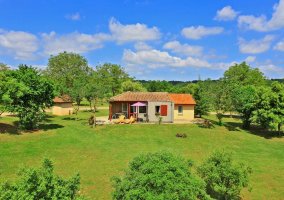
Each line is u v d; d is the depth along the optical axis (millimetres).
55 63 91188
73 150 33656
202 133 45719
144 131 45156
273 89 52438
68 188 12883
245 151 38156
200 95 63562
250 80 80188
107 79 95500
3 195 11180
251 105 51531
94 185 23656
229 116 72375
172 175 14555
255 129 54562
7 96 38406
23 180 11625
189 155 34281
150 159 15633
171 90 89062
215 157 21125
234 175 20297
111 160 30500
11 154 30359
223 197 20922
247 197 23609
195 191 15141
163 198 13930
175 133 44969
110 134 43031
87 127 46781
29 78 42812
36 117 43000
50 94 44562
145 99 53812
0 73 41562
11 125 43719
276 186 26016
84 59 94562
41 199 11492
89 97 56781
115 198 15617
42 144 35125
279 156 36344
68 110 66688
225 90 54031
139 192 14250
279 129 49281
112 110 55188
